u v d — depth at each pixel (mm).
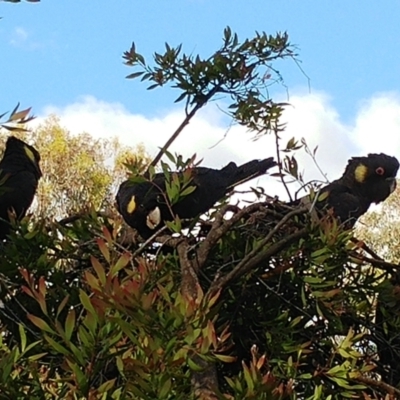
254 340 3854
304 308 3799
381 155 5672
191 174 3447
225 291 3717
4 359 2473
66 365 2268
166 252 3936
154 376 2162
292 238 3506
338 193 5395
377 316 4039
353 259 3893
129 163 3973
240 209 3984
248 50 4676
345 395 3275
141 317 2188
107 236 2664
